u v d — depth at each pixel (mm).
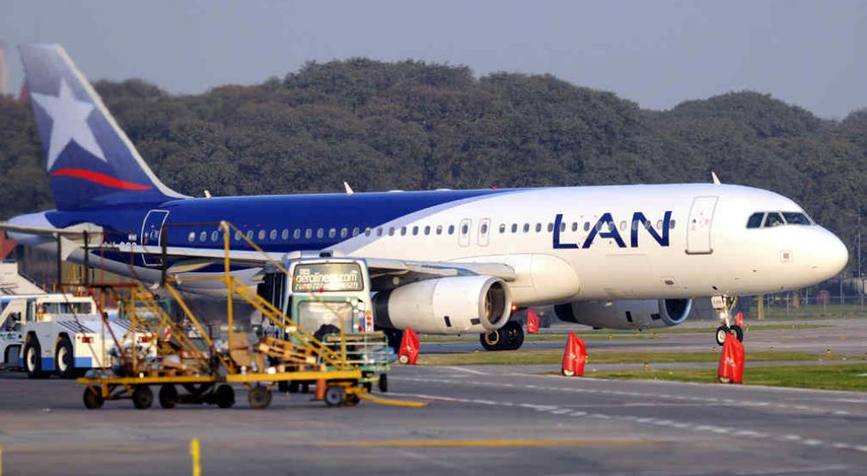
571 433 85688
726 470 70062
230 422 94062
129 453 77000
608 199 188125
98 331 146625
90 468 71312
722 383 126375
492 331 186000
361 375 110812
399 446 79688
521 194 196125
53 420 96625
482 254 193625
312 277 134875
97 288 120188
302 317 130625
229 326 108000
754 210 179500
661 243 181750
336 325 129750
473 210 196625
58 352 148375
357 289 135750
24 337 152375
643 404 105125
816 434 84750
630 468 70938
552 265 188375
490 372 146000
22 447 80062
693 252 180375
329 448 78875
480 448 78688
